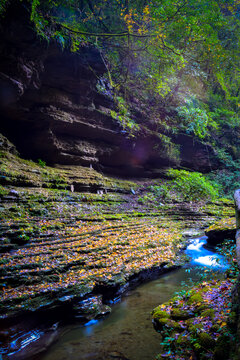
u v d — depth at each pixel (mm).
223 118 21594
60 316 4539
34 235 6711
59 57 9406
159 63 11891
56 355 3637
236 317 2775
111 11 10836
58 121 10555
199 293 4176
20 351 3703
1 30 7168
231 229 8359
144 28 8633
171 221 11344
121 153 14461
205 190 15172
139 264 6504
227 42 15211
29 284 4805
